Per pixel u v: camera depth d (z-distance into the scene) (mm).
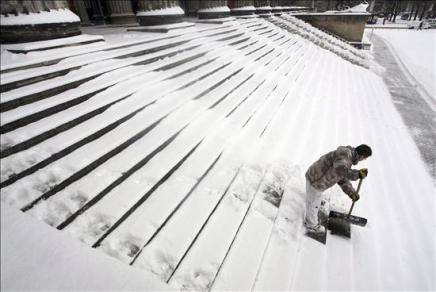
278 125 6188
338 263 3381
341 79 11844
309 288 2979
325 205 4191
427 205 4883
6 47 4324
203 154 4285
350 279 3215
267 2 17562
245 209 3611
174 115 4832
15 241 2283
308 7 28656
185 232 3037
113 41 6449
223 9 11461
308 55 13688
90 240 2580
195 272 2748
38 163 2982
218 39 9312
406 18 59406
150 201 3266
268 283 2895
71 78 4352
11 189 2686
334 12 21156
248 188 3979
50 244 2318
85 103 4133
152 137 4156
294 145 5629
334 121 7395
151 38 6977
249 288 2754
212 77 6820
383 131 7656
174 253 2801
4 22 4207
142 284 2211
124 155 3654
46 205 2713
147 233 2855
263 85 7762
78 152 3385
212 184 3832
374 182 5328
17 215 2469
